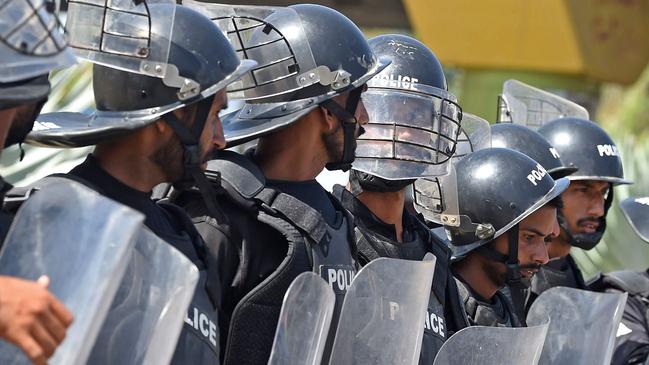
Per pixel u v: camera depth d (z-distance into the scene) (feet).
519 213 35.19
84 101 40.96
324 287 23.45
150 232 21.11
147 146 24.99
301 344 23.29
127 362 20.89
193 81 25.07
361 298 25.32
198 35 25.55
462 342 27.43
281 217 27.30
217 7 30.07
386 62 31.14
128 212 18.81
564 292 32.63
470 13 70.54
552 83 72.38
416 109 32.14
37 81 21.47
